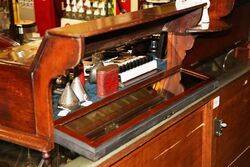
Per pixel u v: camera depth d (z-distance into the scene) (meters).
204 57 2.50
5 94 1.51
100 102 1.79
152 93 2.00
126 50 2.30
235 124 2.70
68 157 1.58
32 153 1.72
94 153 1.46
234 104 2.60
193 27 2.15
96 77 1.92
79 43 1.29
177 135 2.01
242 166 3.01
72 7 3.68
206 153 2.37
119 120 1.72
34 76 1.41
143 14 1.74
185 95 2.01
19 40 2.59
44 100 1.43
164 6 1.97
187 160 2.18
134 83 2.02
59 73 1.36
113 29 1.44
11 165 1.70
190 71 2.25
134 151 1.70
